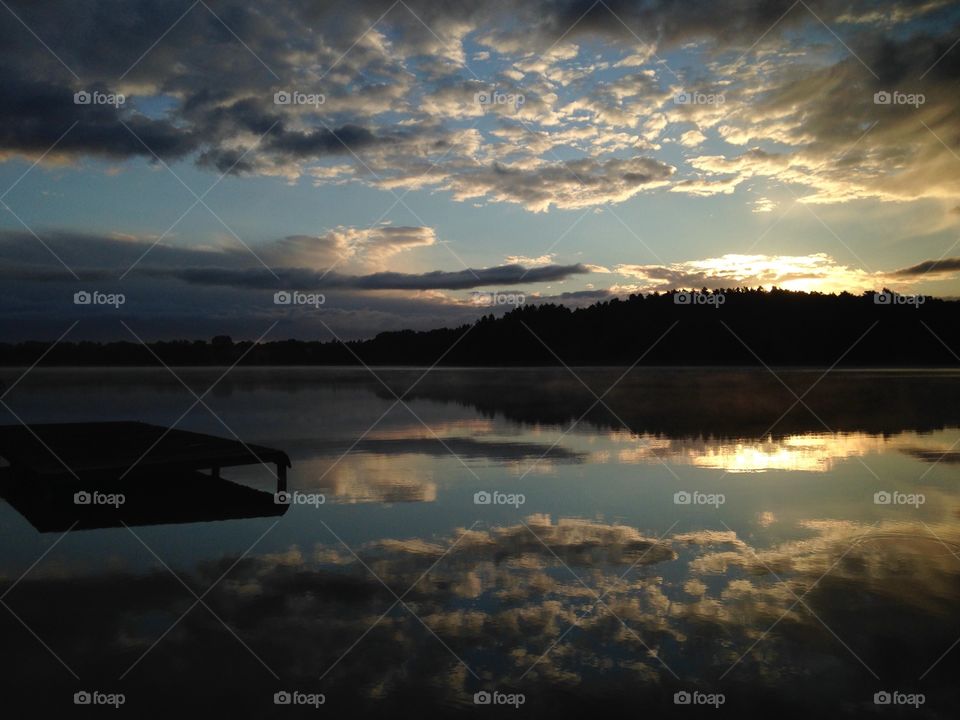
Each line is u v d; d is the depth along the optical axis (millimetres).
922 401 27406
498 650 4941
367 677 4523
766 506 9297
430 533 8039
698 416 21688
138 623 5449
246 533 8133
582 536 7879
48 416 22578
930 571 6594
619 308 98125
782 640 5074
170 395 32938
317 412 23531
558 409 24344
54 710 4152
